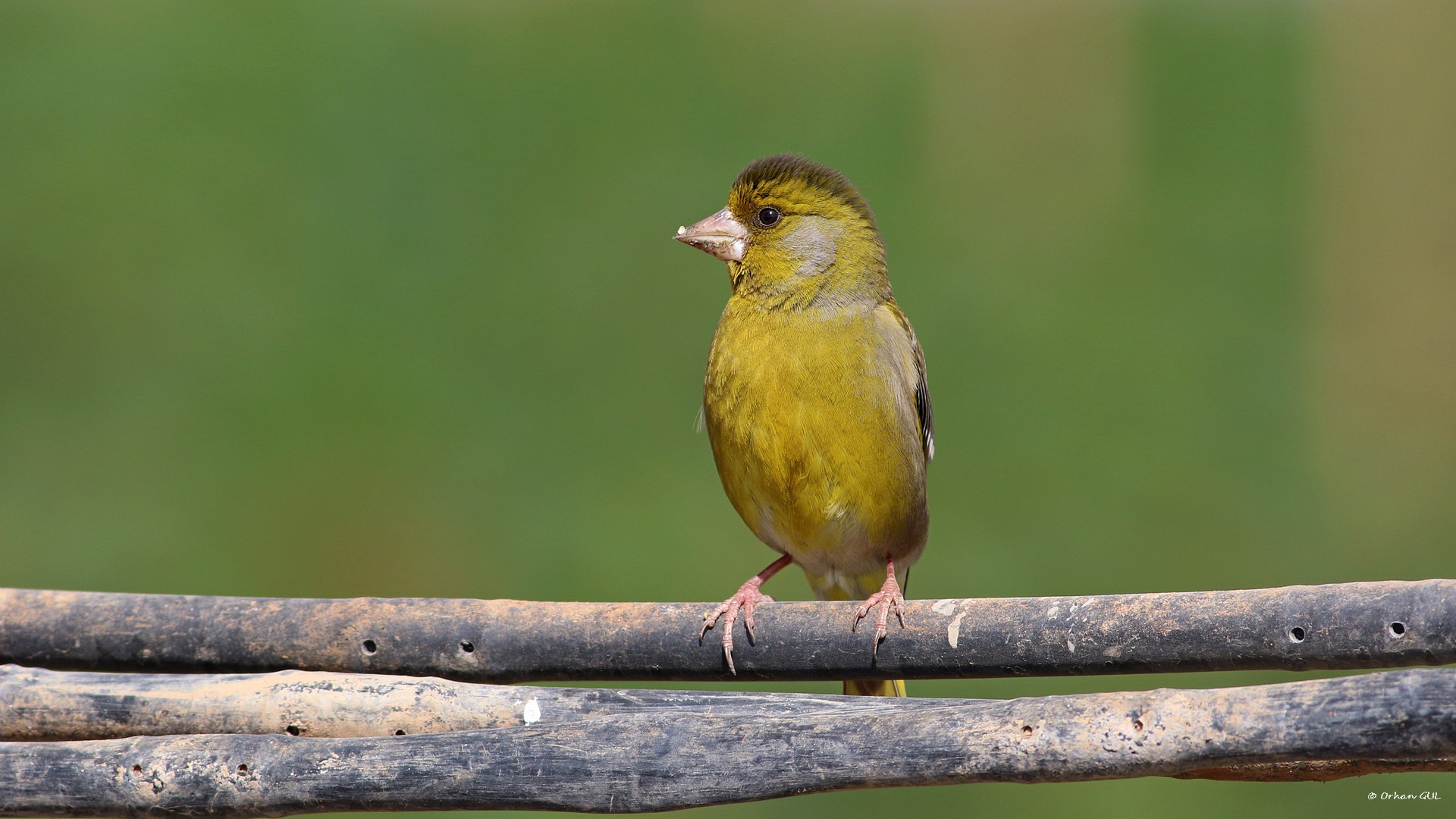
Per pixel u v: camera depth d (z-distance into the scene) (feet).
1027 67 77.05
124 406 48.62
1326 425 51.24
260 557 44.29
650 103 66.95
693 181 61.72
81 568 43.14
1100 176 67.82
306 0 66.13
